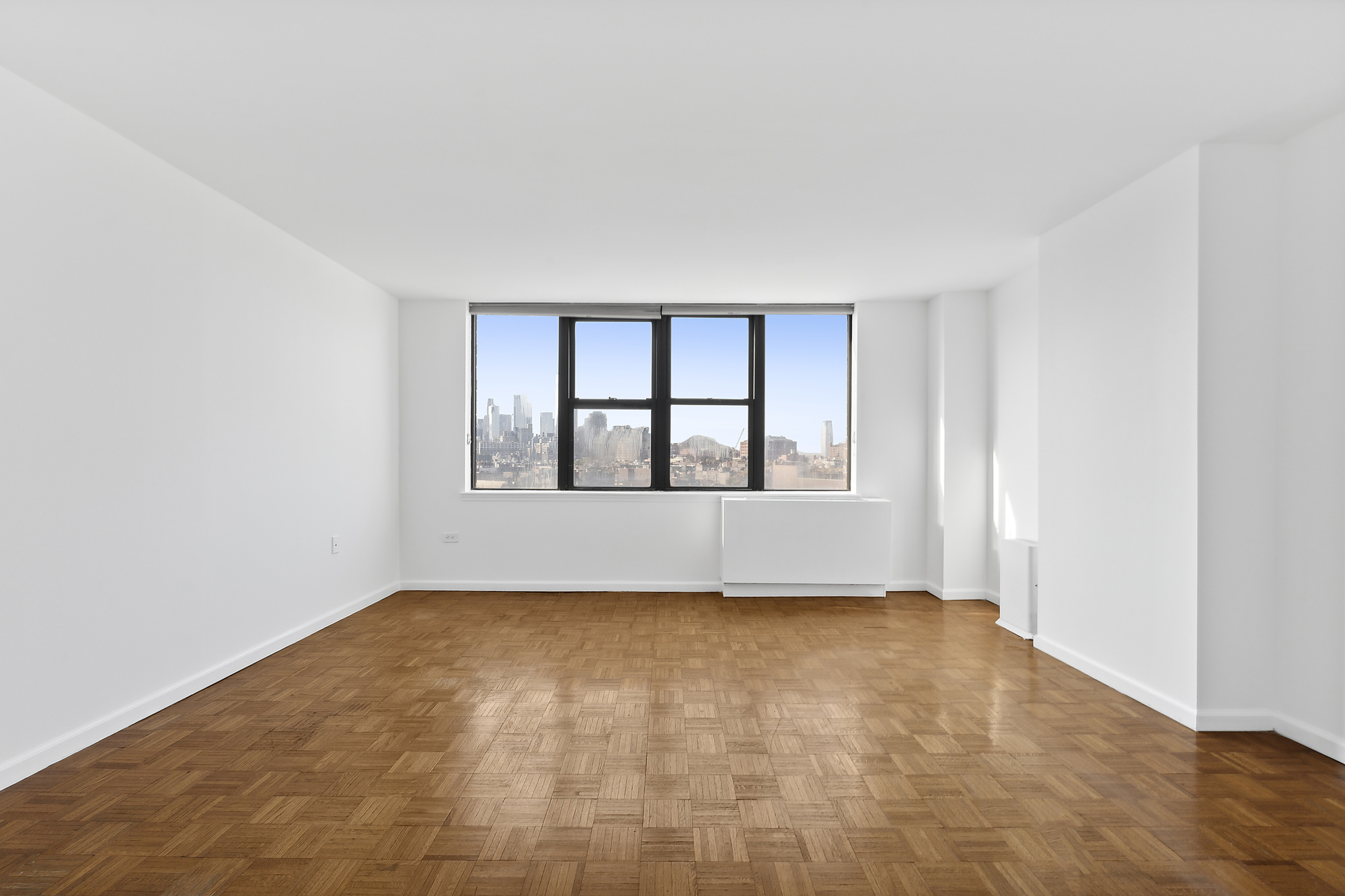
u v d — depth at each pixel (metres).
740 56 2.42
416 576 6.56
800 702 3.58
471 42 2.35
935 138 3.08
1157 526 3.41
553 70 2.52
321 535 5.07
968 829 2.34
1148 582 3.48
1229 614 3.15
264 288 4.30
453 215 4.15
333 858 2.15
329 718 3.33
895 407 6.58
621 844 2.24
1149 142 3.11
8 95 2.60
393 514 6.39
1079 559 4.08
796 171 3.46
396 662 4.26
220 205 3.85
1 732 2.59
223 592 3.93
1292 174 3.08
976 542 6.20
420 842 2.25
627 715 3.39
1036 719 3.34
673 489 6.83
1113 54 2.41
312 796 2.55
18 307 2.65
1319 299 2.98
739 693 3.71
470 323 6.77
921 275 5.60
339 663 4.23
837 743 3.06
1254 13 2.17
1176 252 3.28
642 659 4.36
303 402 4.79
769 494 6.68
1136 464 3.57
